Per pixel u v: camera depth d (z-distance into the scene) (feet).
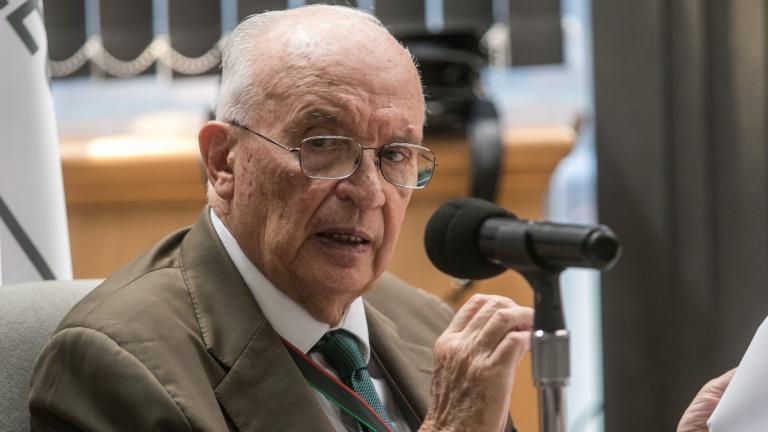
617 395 25.22
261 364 12.82
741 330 24.64
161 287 13.28
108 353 12.09
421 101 13.74
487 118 22.17
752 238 24.53
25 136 15.69
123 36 25.95
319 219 12.92
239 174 13.39
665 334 24.98
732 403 11.71
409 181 13.55
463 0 25.41
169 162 22.89
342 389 13.41
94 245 23.91
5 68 15.66
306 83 12.89
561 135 22.63
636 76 24.90
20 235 15.49
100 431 11.83
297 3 25.68
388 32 13.67
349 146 12.94
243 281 13.47
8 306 13.34
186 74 25.90
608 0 24.99
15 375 12.87
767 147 24.40
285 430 12.43
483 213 11.20
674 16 24.70
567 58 25.41
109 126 25.89
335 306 13.73
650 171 24.90
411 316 16.24
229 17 25.98
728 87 24.59
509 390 12.20
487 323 12.30
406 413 14.42
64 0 25.95
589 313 26.27
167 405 11.80
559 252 10.32
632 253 25.11
